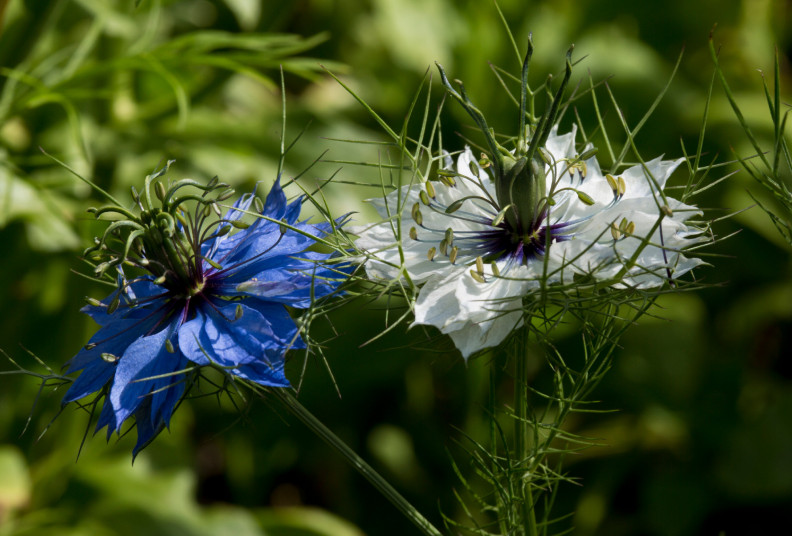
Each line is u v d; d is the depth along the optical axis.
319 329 0.51
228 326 0.36
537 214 0.36
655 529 0.53
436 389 0.55
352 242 0.36
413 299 0.36
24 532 0.46
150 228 0.36
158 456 0.50
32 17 0.47
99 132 0.51
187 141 0.51
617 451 0.55
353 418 0.55
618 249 0.36
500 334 0.35
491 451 0.37
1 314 0.47
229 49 0.55
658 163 0.37
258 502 0.55
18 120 0.48
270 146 0.52
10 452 0.46
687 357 0.56
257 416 0.53
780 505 0.53
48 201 0.46
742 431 0.54
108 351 0.36
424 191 0.37
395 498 0.37
